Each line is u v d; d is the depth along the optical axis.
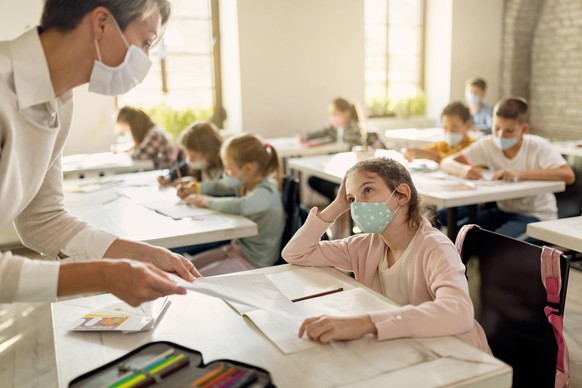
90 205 2.70
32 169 1.10
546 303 1.35
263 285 1.33
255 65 5.73
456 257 1.33
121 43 1.08
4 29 4.55
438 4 6.75
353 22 6.12
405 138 5.15
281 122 5.95
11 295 0.95
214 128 3.23
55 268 0.96
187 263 1.34
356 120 5.12
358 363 0.99
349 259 1.58
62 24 1.04
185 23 5.70
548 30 6.70
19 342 2.61
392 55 6.80
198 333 1.14
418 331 1.08
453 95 6.81
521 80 7.00
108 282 0.96
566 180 2.86
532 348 1.40
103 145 5.10
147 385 0.91
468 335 1.30
